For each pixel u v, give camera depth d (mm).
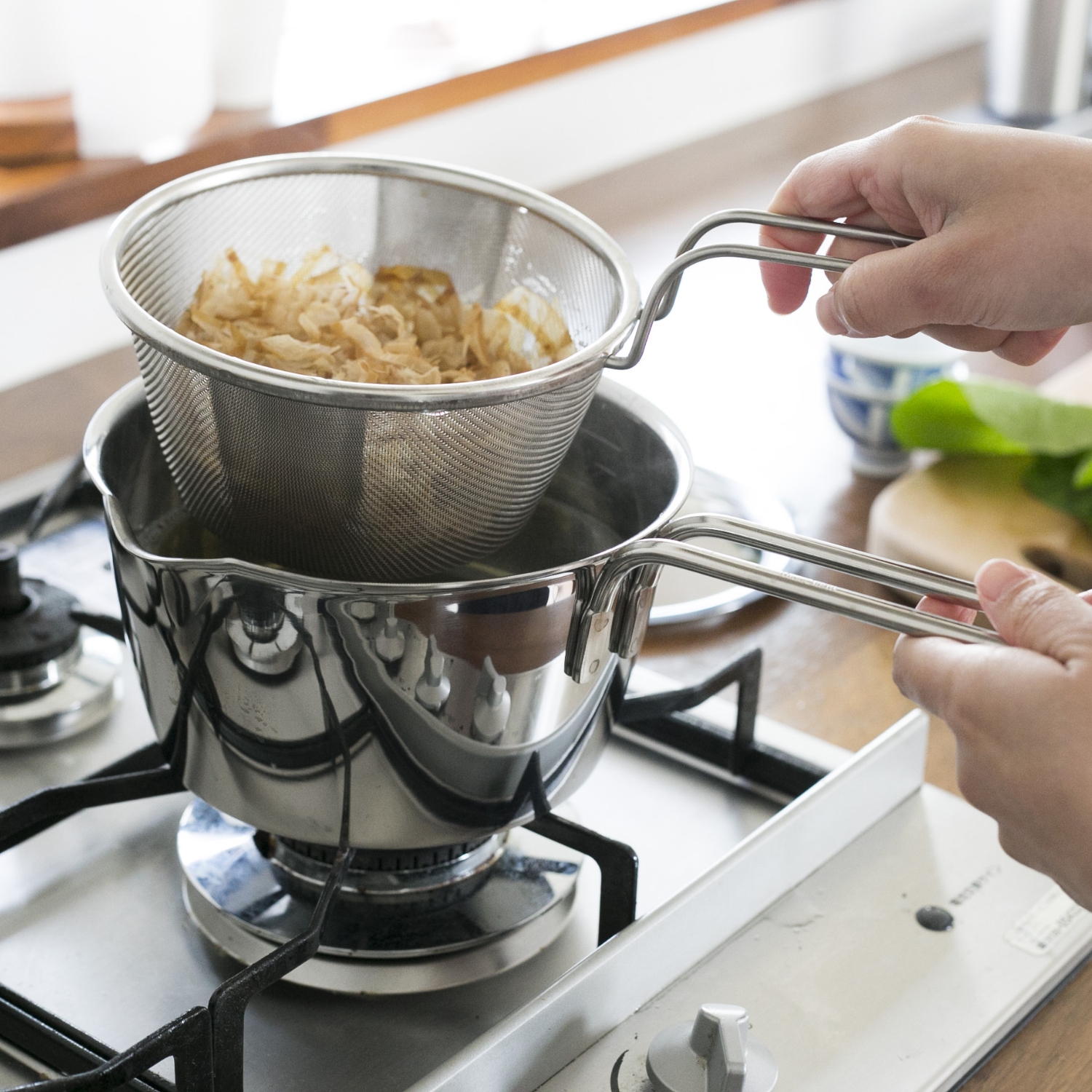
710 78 1346
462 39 1212
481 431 420
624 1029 439
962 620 481
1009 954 489
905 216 507
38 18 905
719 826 550
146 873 500
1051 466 820
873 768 540
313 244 545
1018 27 1363
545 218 522
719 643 686
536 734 423
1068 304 470
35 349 911
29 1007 426
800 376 985
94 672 601
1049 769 367
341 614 382
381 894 476
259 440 417
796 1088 424
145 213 474
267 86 1015
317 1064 422
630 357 472
